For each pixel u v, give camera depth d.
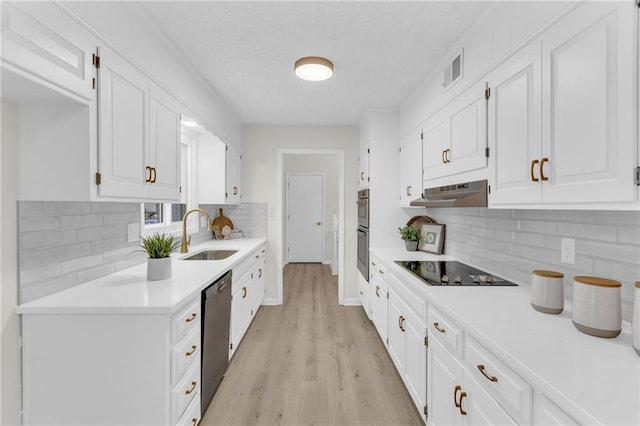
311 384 2.21
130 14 1.49
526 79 1.29
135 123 1.54
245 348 2.74
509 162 1.41
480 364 1.13
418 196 2.66
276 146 3.95
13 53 0.94
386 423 1.83
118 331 1.30
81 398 1.30
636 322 0.90
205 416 1.88
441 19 1.69
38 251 1.35
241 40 1.91
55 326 1.29
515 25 1.36
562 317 1.24
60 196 1.24
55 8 1.08
